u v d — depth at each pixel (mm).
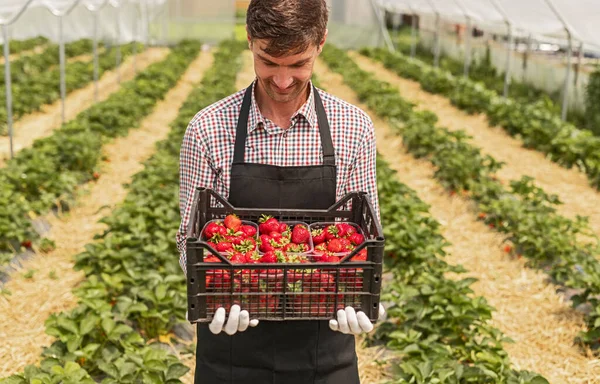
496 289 6898
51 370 4312
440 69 22562
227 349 2787
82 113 12914
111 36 24062
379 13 30500
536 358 5660
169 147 11102
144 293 5492
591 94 13172
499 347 5145
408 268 6688
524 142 12414
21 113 13664
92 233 8094
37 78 16344
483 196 9000
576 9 11664
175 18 31172
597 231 8523
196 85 18594
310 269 2447
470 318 5379
